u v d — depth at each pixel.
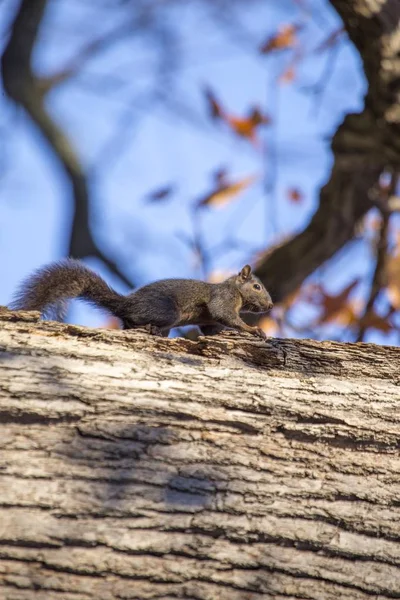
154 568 7.78
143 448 8.33
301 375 9.27
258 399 8.88
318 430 8.88
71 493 7.92
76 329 8.95
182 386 8.78
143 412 8.51
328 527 8.40
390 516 8.58
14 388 8.33
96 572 7.63
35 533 7.64
